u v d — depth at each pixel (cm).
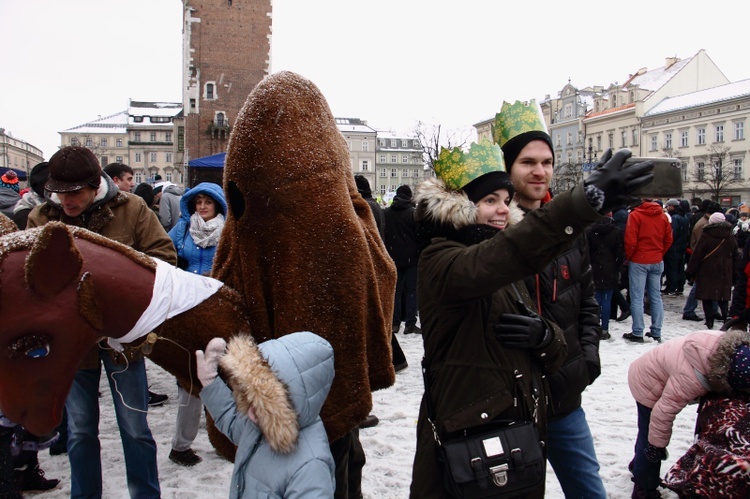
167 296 196
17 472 346
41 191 471
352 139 9019
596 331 262
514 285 221
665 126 5341
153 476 305
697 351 301
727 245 816
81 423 293
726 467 279
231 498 207
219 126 4031
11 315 170
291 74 232
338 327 218
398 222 768
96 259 187
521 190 249
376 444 430
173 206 716
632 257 752
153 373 621
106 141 9281
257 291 218
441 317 209
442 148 212
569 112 6662
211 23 4053
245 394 191
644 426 336
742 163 4684
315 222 217
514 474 196
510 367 206
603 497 249
